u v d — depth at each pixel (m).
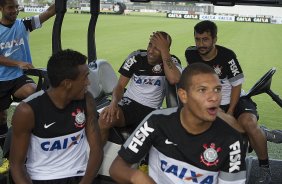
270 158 3.58
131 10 32.97
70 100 1.93
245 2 2.93
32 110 1.86
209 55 2.77
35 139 1.92
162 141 1.62
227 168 1.60
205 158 1.58
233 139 1.57
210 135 1.57
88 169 2.05
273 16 26.97
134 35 15.73
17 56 3.23
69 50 1.96
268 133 2.72
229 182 1.61
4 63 2.93
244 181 1.62
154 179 1.71
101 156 2.10
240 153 1.59
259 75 8.41
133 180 1.65
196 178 1.63
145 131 1.64
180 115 1.60
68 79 1.84
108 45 12.56
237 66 2.73
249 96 2.87
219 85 1.50
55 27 2.72
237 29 20.77
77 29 17.00
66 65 1.83
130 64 2.73
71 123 1.95
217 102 1.49
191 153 1.59
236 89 2.73
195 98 1.49
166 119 1.62
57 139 1.94
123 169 1.68
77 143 2.01
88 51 3.34
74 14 27.33
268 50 12.79
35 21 3.31
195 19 28.44
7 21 3.14
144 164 2.17
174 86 2.46
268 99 6.07
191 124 1.55
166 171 1.66
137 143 1.66
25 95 3.15
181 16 29.14
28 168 1.98
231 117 2.53
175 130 1.60
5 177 2.81
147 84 2.70
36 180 1.96
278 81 7.70
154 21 24.44
